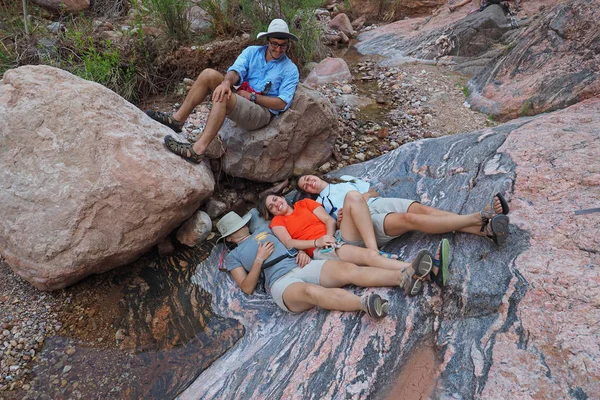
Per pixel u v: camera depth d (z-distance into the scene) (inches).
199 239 148.3
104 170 124.3
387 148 193.0
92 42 217.6
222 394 103.7
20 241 122.9
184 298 134.3
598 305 89.2
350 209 126.3
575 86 189.5
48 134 127.0
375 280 111.5
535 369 84.1
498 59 232.8
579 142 141.9
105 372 113.8
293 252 131.3
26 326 123.3
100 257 126.8
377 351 97.9
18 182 125.0
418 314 103.0
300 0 259.3
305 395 94.0
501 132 166.7
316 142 175.6
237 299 133.7
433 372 91.3
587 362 80.9
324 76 253.0
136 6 230.8
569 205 117.5
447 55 284.5
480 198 134.3
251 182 175.2
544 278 98.8
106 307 130.4
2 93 132.1
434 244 122.6
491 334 93.7
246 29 247.9
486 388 84.4
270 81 157.9
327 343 104.3
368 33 347.3
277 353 108.7
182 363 116.6
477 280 104.4
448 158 160.7
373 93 245.9
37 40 222.1
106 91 139.6
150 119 148.8
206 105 210.7
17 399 107.5
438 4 372.8
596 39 193.6
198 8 257.8
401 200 134.3
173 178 129.0
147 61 222.4
